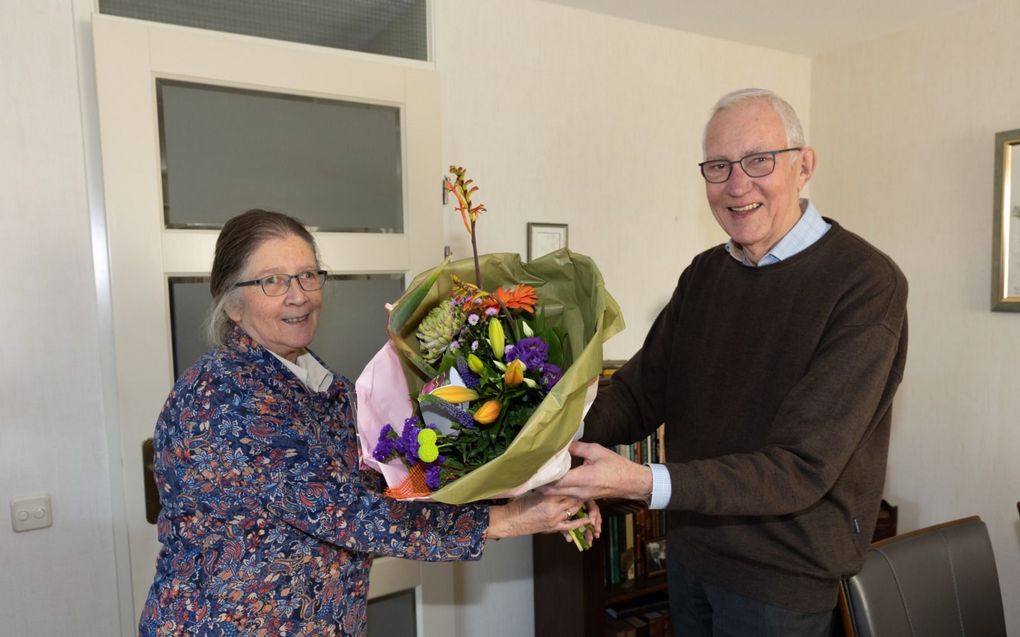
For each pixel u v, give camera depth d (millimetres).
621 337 2590
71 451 1751
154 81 1720
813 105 2961
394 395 1101
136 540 1755
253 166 1886
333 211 2012
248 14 1892
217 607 1107
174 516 1134
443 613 2215
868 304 1224
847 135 2822
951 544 1472
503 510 1152
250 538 1114
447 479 985
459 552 1112
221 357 1171
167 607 1126
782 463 1124
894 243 2662
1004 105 2289
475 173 2254
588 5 2373
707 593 1446
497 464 867
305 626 1155
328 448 1195
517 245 2348
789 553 1311
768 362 1334
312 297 1245
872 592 1331
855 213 2809
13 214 1663
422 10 2152
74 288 1734
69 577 1763
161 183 1747
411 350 1088
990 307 2336
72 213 1722
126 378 1715
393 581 2115
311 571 1159
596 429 1526
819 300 1277
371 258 2041
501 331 995
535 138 2354
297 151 1946
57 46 1685
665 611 2281
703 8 2404
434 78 2107
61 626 1759
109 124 1660
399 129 2086
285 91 1888
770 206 1309
